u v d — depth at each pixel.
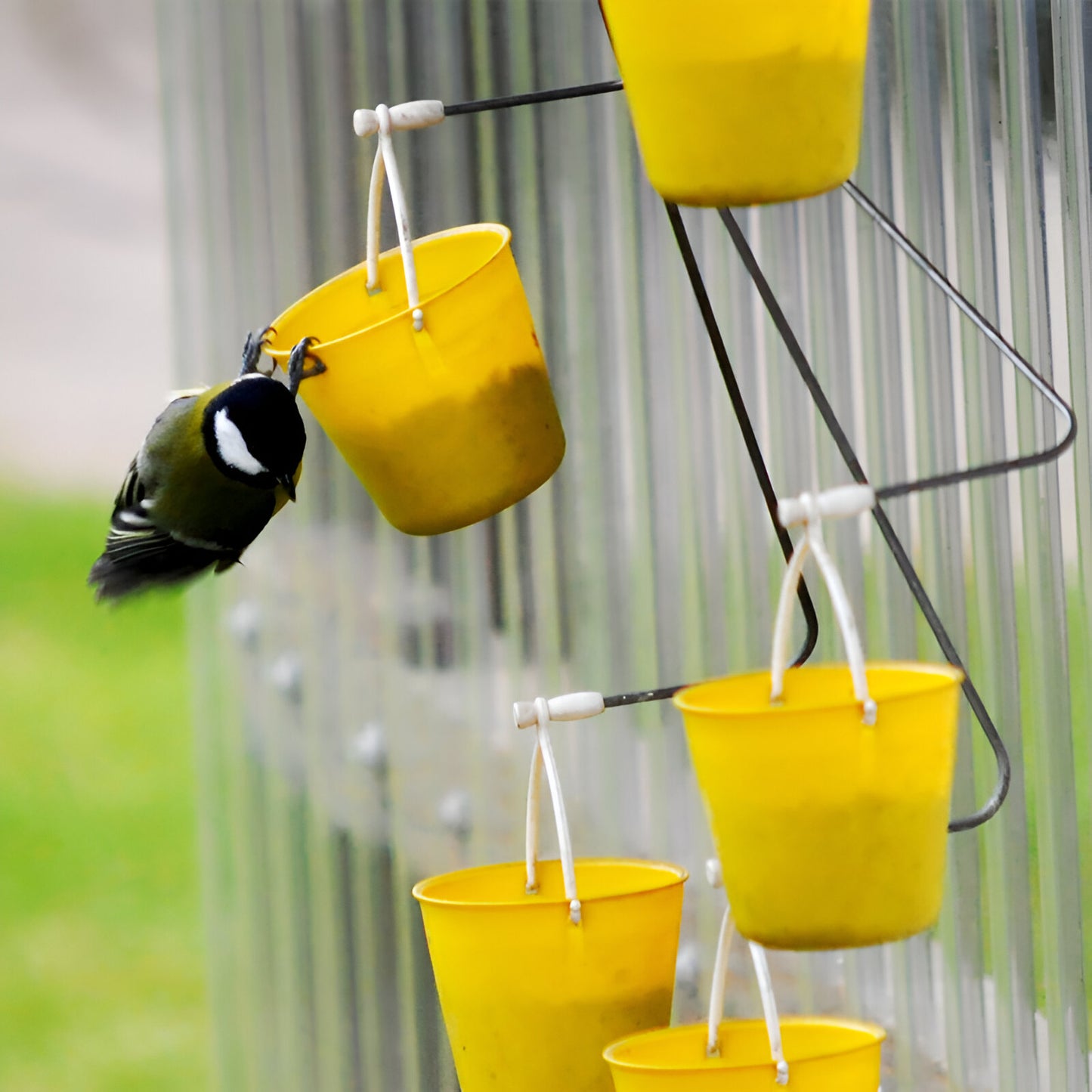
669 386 5.84
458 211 6.21
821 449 5.50
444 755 6.42
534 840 3.89
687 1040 3.66
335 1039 6.70
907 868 3.18
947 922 5.30
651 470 5.89
